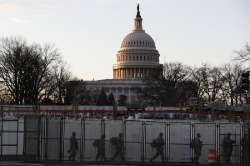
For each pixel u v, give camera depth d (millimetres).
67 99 175625
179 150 53094
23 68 153125
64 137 53594
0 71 153125
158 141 51844
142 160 52250
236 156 52500
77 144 53031
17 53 154500
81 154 52375
